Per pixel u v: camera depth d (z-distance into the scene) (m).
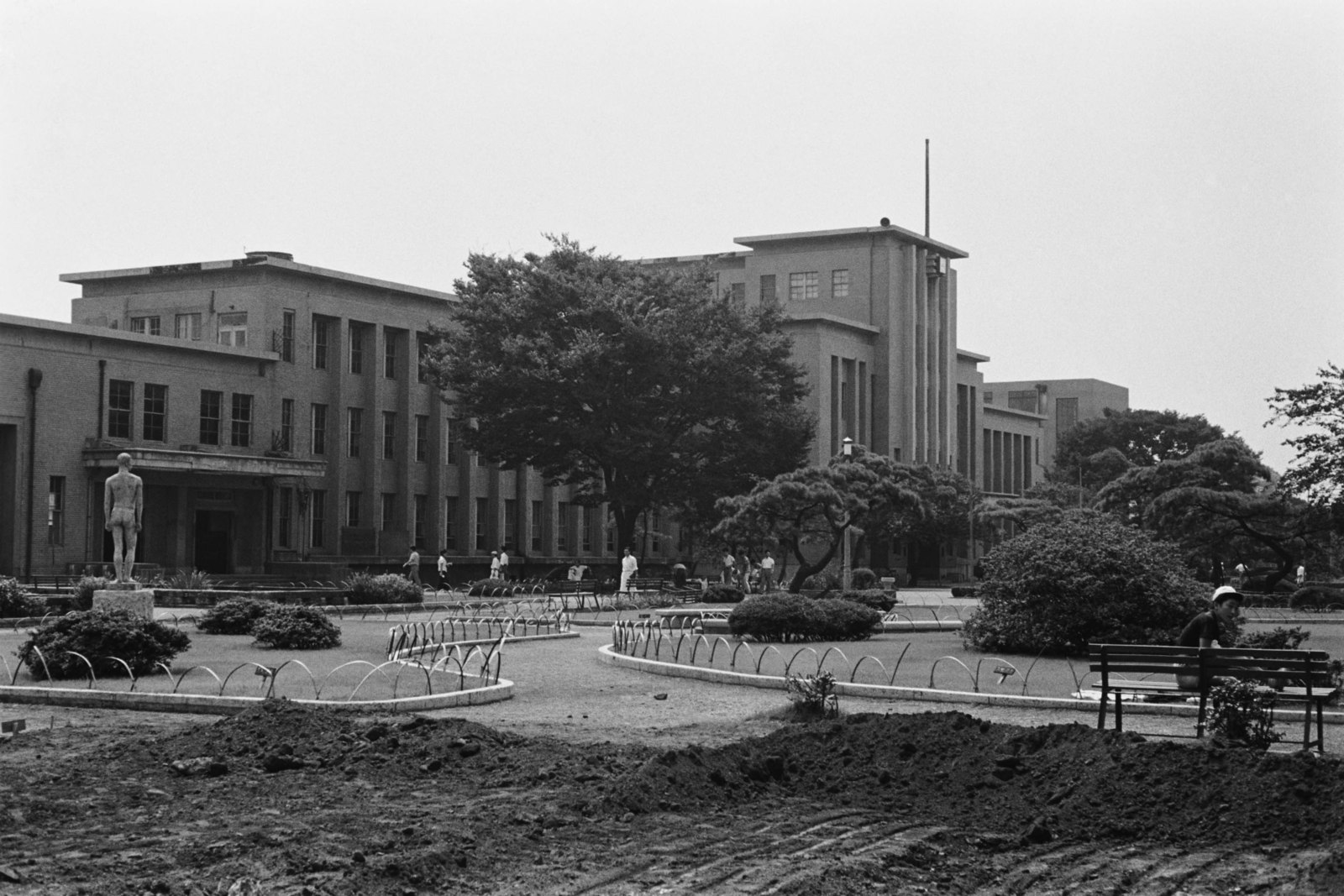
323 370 70.25
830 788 12.64
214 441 63.16
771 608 31.50
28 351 55.16
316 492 69.19
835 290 96.62
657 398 65.38
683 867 10.05
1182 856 10.66
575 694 22.14
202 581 46.22
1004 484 121.94
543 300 64.06
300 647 29.02
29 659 22.39
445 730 14.57
